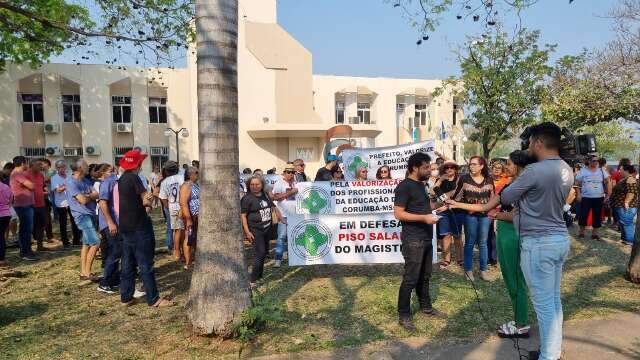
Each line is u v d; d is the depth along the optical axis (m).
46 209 10.96
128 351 4.59
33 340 4.94
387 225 7.36
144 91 29.64
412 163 5.25
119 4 9.33
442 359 4.37
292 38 25.55
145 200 5.89
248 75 25.09
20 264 8.66
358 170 9.60
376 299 6.18
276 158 25.52
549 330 3.86
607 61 16.45
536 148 3.96
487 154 23.95
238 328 4.69
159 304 6.00
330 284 7.00
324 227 7.34
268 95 24.91
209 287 4.69
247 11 25.09
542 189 3.80
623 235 10.28
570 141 5.00
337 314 5.63
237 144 4.82
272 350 4.57
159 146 30.11
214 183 4.65
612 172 14.37
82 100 28.27
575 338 4.78
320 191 7.92
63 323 5.45
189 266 8.04
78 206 7.39
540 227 3.85
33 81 27.70
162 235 12.13
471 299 6.19
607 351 4.45
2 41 11.70
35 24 9.97
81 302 6.27
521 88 21.81
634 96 15.87
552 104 18.83
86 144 28.36
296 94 25.58
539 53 21.70
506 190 3.98
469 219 7.12
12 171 9.85
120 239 6.59
